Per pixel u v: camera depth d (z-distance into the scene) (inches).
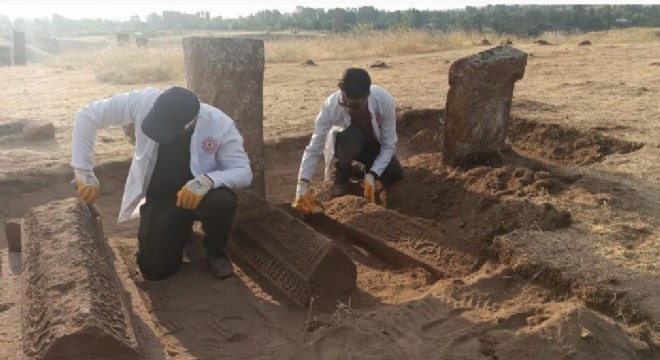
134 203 149.7
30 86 445.4
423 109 299.7
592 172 204.8
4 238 174.1
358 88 168.2
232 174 142.1
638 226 159.0
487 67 207.3
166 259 147.0
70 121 302.7
